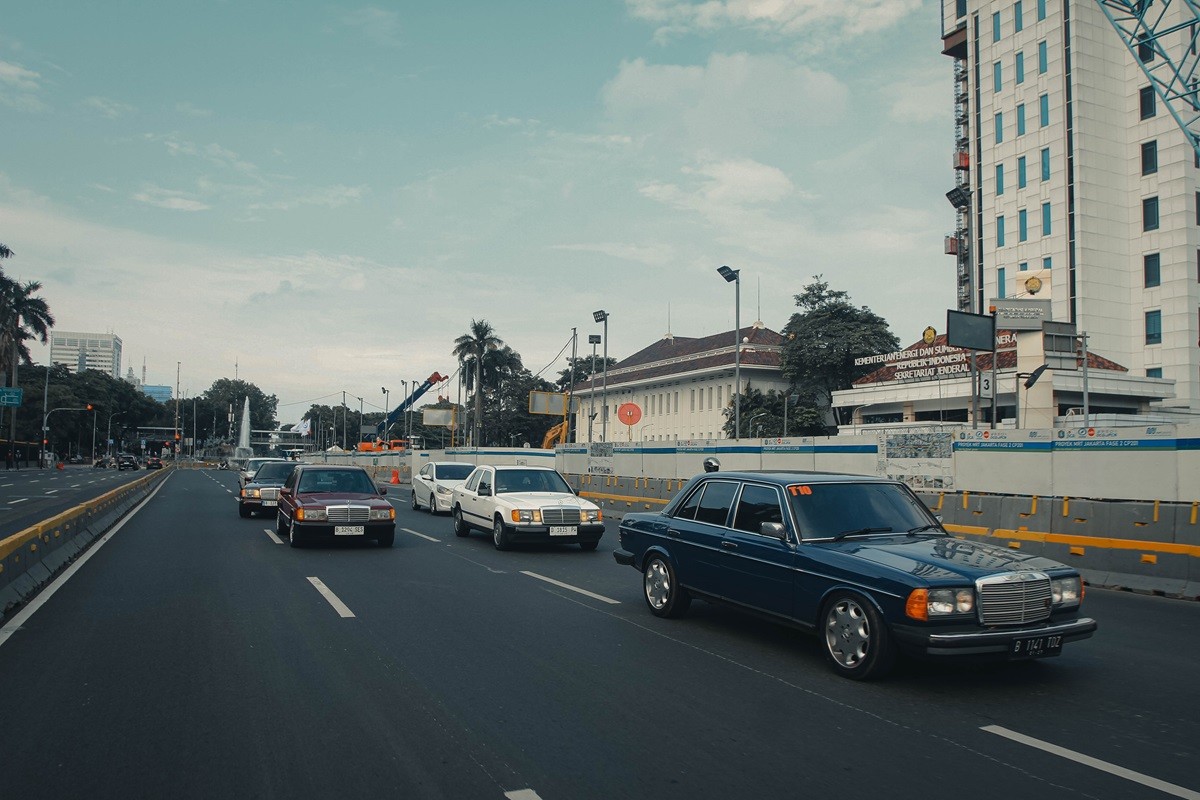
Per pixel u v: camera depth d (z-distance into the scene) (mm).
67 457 113062
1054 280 53125
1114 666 7129
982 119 58719
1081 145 51969
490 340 75125
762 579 7539
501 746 5027
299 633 8078
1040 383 30875
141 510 25969
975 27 59438
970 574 6184
